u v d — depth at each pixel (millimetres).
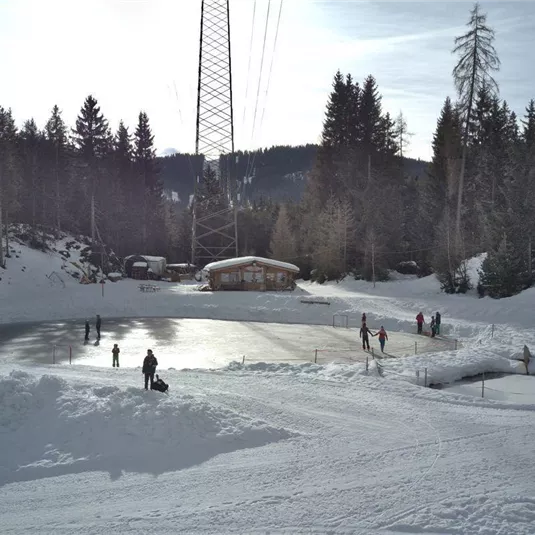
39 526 10484
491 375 26297
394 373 24547
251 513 10875
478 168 66812
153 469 13258
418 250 64500
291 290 58125
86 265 70062
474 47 48719
